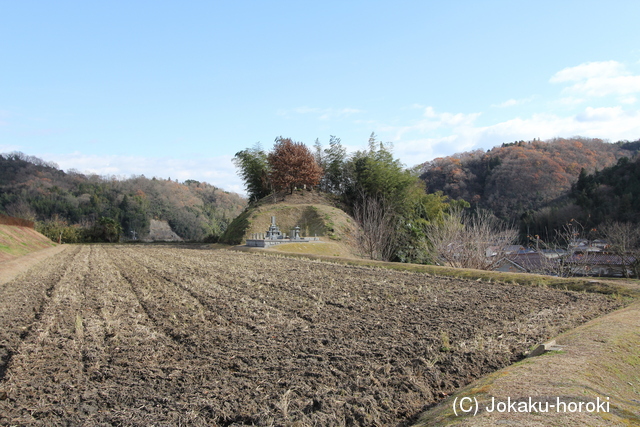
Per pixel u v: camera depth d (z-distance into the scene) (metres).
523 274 16.55
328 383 6.11
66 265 23.81
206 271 19.52
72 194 94.38
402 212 39.19
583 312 10.63
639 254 26.98
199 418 5.06
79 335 8.66
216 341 8.33
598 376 5.64
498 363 6.89
